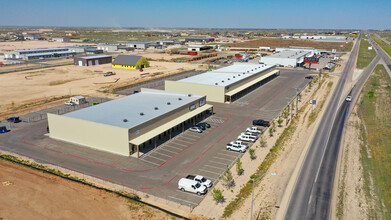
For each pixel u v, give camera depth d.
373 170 50.19
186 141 62.19
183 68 164.75
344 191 43.38
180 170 49.84
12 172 48.53
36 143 61.09
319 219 36.75
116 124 55.91
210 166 51.34
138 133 56.25
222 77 108.94
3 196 41.38
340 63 184.88
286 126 72.44
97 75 143.75
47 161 52.88
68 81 129.38
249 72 120.06
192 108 74.31
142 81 126.12
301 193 42.69
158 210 38.62
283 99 98.31
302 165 51.59
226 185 45.22
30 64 177.25
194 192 42.88
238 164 47.41
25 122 74.38
